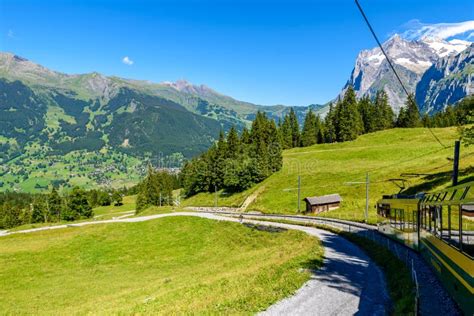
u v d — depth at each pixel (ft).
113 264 207.10
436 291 62.13
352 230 196.24
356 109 586.86
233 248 214.69
